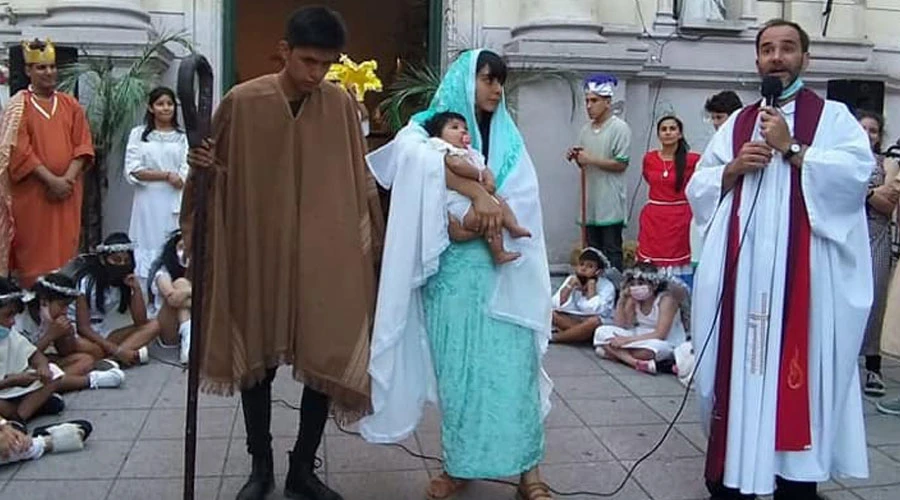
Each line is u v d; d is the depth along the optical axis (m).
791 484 3.80
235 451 4.35
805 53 3.66
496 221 3.47
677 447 4.50
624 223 7.49
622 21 8.72
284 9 12.95
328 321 3.46
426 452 4.38
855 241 3.57
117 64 7.44
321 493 3.73
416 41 11.23
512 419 3.56
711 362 3.70
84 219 7.40
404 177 3.50
